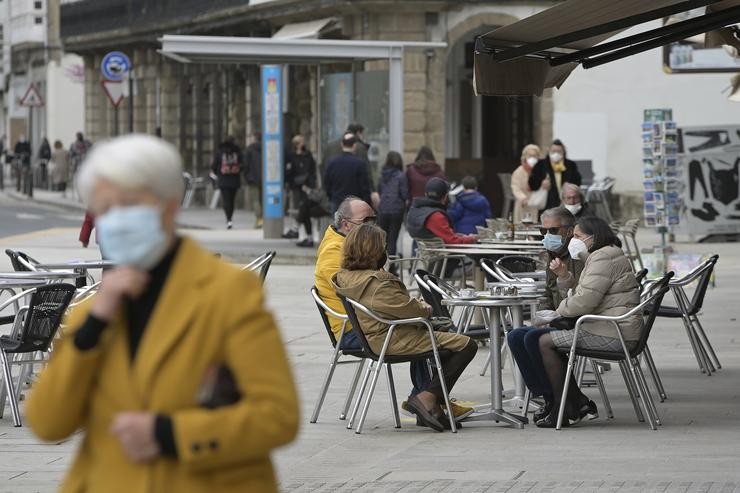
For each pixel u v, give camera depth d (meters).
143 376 7.28
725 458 17.92
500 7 63.56
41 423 7.47
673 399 23.05
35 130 139.50
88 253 51.50
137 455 7.21
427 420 20.31
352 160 45.66
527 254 29.58
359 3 62.97
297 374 25.75
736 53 29.69
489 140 70.50
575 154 64.38
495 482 16.59
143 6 91.81
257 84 79.12
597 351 20.33
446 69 68.12
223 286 7.34
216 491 7.38
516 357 20.88
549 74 25.02
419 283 22.78
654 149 42.88
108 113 109.75
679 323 32.81
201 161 90.00
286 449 19.03
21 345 20.80
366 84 54.44
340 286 20.31
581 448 18.81
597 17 21.67
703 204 52.91
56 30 132.88
